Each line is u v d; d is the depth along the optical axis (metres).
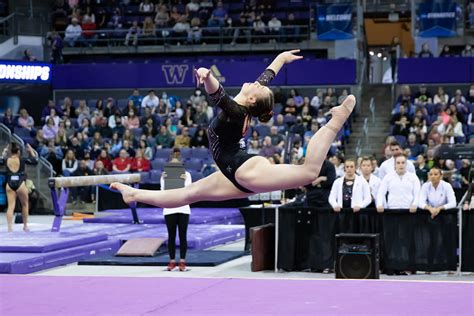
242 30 29.91
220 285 10.06
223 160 6.16
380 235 12.30
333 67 27.03
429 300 8.86
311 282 10.30
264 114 6.25
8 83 27.77
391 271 12.30
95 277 10.88
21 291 9.67
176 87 28.39
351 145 25.20
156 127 25.70
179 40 29.98
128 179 17.70
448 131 22.20
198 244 15.36
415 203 12.23
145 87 28.66
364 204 12.47
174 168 12.47
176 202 6.29
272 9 31.00
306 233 12.68
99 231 16.14
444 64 26.23
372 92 28.33
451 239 12.14
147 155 24.14
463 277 12.01
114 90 29.02
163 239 14.88
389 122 26.20
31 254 12.85
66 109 27.47
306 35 28.83
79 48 30.52
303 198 14.87
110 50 30.31
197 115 25.97
